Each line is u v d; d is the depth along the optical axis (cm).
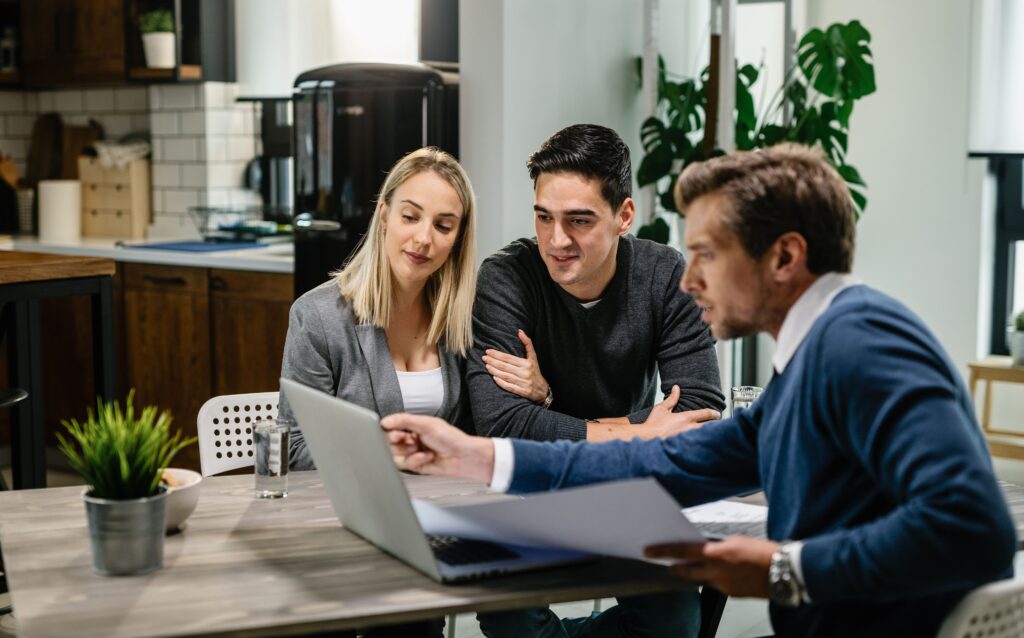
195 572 145
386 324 214
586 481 164
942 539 117
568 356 229
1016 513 171
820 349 134
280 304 429
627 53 413
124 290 480
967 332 477
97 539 143
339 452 149
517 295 224
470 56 360
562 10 376
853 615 136
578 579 143
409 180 208
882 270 495
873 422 125
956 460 119
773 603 145
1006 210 479
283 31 502
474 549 151
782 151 143
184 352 463
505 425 212
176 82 505
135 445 145
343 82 381
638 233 390
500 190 358
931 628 132
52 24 538
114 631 125
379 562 149
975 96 461
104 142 553
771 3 481
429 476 195
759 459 151
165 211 542
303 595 137
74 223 554
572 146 208
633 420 218
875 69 485
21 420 313
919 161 480
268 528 165
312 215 395
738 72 417
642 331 229
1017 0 449
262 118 514
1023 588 129
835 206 140
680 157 386
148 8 513
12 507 177
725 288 143
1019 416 474
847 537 127
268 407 238
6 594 271
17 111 584
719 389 230
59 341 498
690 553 135
